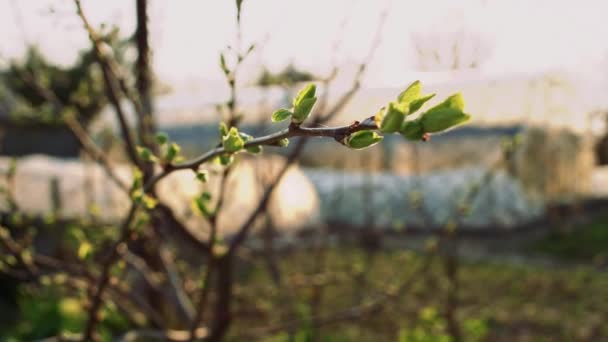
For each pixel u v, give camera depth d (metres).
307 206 9.63
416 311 5.96
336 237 6.80
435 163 16.17
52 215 2.63
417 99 0.66
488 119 15.90
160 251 2.71
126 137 2.06
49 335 4.73
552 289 8.55
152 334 2.23
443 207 13.45
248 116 9.50
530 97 15.67
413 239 12.45
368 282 4.28
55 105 2.45
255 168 3.30
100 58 1.74
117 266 2.01
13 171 2.21
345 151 17.05
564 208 15.59
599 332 6.72
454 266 4.39
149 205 1.29
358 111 14.52
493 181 14.01
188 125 18.38
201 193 1.48
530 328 6.88
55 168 7.21
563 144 16.36
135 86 2.00
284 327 3.01
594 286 8.69
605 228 13.35
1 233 1.94
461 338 4.74
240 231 2.13
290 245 5.82
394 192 13.72
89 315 1.69
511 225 13.53
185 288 2.84
